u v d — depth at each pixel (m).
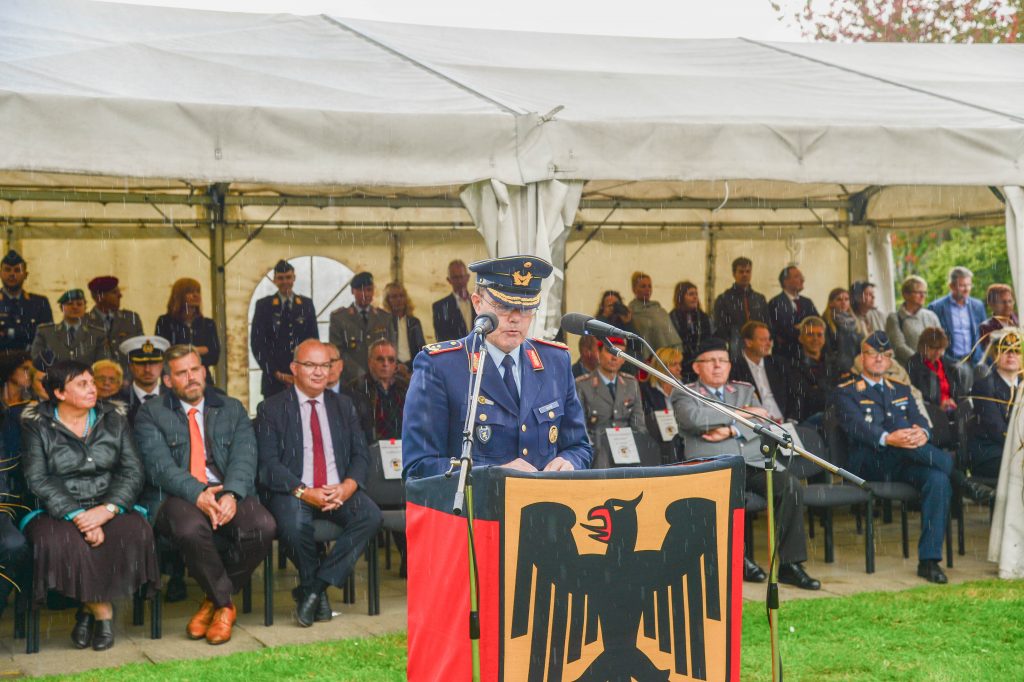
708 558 3.40
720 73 8.28
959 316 11.84
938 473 7.04
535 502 3.19
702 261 12.16
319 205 10.49
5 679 5.05
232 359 10.74
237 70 6.39
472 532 3.09
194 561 5.68
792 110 6.93
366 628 5.96
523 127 5.96
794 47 9.41
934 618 5.91
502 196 5.90
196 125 5.46
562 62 8.15
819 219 12.38
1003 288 11.21
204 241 10.61
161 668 5.13
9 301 9.56
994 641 5.48
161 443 5.97
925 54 9.52
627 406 7.59
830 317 10.88
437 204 10.73
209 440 6.12
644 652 3.30
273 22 8.20
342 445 6.41
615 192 10.86
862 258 12.51
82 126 5.27
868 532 7.18
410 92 6.42
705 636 3.38
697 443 7.09
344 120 5.68
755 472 7.01
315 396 6.44
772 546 3.55
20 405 6.12
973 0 17.23
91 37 6.88
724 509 3.43
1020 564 6.94
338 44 7.68
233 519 5.92
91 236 10.23
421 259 11.30
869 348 7.43
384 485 6.70
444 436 3.97
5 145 5.13
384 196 10.51
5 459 5.74
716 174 6.31
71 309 9.41
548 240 6.02
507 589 3.16
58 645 5.65
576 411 4.16
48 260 10.12
